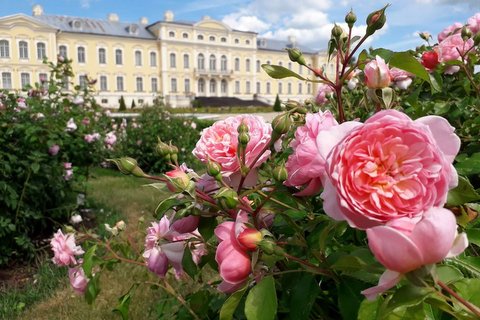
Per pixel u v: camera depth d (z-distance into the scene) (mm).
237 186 798
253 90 49500
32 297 2650
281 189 751
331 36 874
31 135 3428
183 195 732
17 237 3213
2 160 3160
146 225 3777
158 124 7977
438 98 1508
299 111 879
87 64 40125
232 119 829
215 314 1094
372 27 811
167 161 807
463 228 701
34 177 3424
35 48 37000
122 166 759
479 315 499
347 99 1345
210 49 46312
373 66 788
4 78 36156
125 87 42188
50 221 3898
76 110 4406
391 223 492
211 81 47375
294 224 765
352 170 508
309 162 645
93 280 1189
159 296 2307
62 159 3990
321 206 881
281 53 51438
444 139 539
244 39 48531
